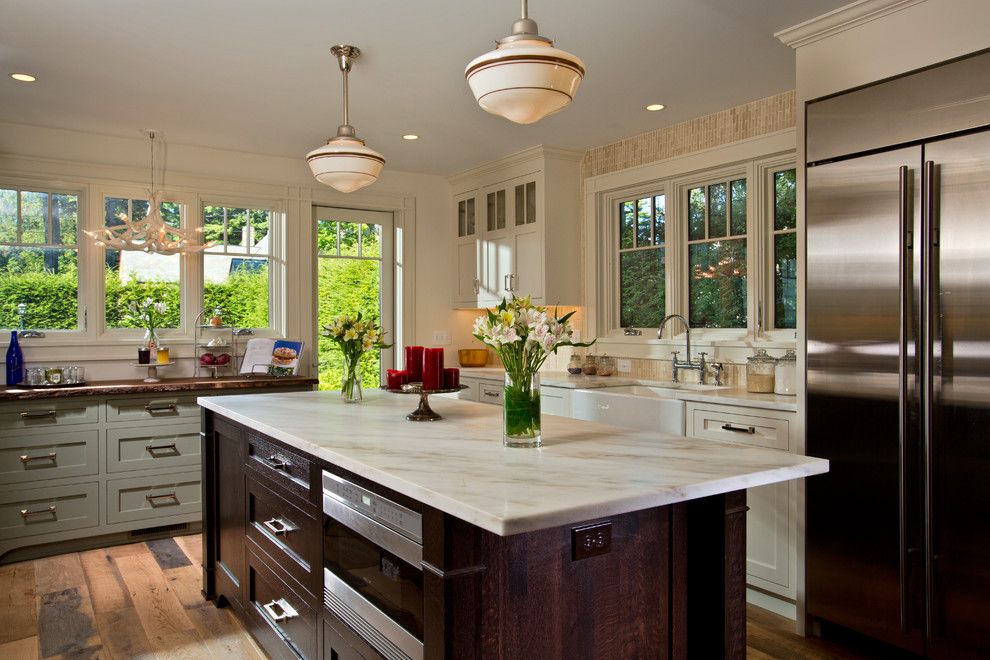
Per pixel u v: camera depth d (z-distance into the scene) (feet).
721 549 5.45
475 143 15.14
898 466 8.05
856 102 8.48
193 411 13.56
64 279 14.34
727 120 12.78
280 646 7.91
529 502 4.34
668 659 5.51
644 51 10.02
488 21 9.04
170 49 9.93
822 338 8.90
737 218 13.17
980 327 7.34
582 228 15.96
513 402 6.23
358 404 9.66
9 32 9.36
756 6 8.39
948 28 7.59
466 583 4.63
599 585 5.12
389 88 11.59
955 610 7.57
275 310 16.60
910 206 7.91
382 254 18.42
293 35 9.45
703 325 13.85
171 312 15.40
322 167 9.07
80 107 12.62
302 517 7.32
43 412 12.21
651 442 6.52
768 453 5.98
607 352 15.44
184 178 15.34
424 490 4.69
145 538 13.33
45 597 10.44
